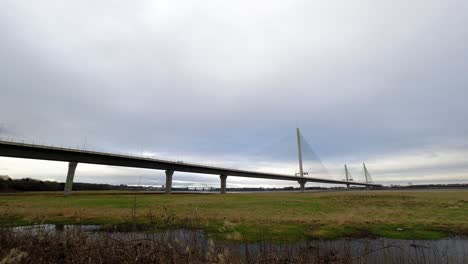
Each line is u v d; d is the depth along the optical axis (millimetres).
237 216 21344
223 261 6020
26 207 25625
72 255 5977
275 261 7621
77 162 59531
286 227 17453
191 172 92750
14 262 5238
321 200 42031
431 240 15016
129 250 6254
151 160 74125
